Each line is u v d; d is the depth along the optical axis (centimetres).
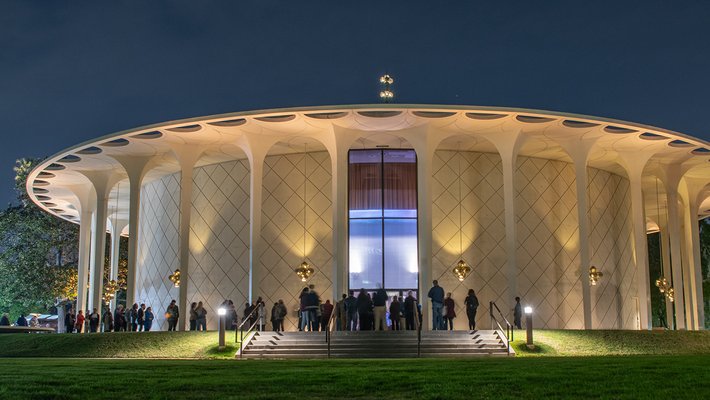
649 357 1766
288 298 3588
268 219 3672
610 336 2656
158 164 3662
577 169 3262
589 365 1416
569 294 3691
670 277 5272
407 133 3141
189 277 3866
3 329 3838
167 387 1090
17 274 5519
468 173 3644
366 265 3547
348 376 1224
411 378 1177
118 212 5059
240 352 2406
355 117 2967
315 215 3628
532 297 3600
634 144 3344
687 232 4328
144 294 4209
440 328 2822
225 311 2514
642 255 3472
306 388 1071
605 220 3928
